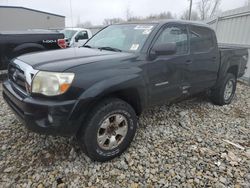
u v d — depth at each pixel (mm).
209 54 4242
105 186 2504
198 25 4125
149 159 2959
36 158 2906
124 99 3098
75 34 9984
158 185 2531
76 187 2480
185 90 3887
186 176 2670
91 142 2686
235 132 3803
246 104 5250
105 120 2756
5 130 3559
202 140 3465
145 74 3100
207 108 4820
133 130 3086
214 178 2648
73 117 2480
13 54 6293
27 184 2494
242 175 2707
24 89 2727
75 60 2709
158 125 3883
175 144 3322
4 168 2725
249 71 7227
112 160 2934
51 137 3355
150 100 3314
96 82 2582
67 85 2426
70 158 2914
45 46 6832
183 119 4172
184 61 3693
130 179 2611
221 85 4758
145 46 3199
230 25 8422
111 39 3738
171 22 3625
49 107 2393
